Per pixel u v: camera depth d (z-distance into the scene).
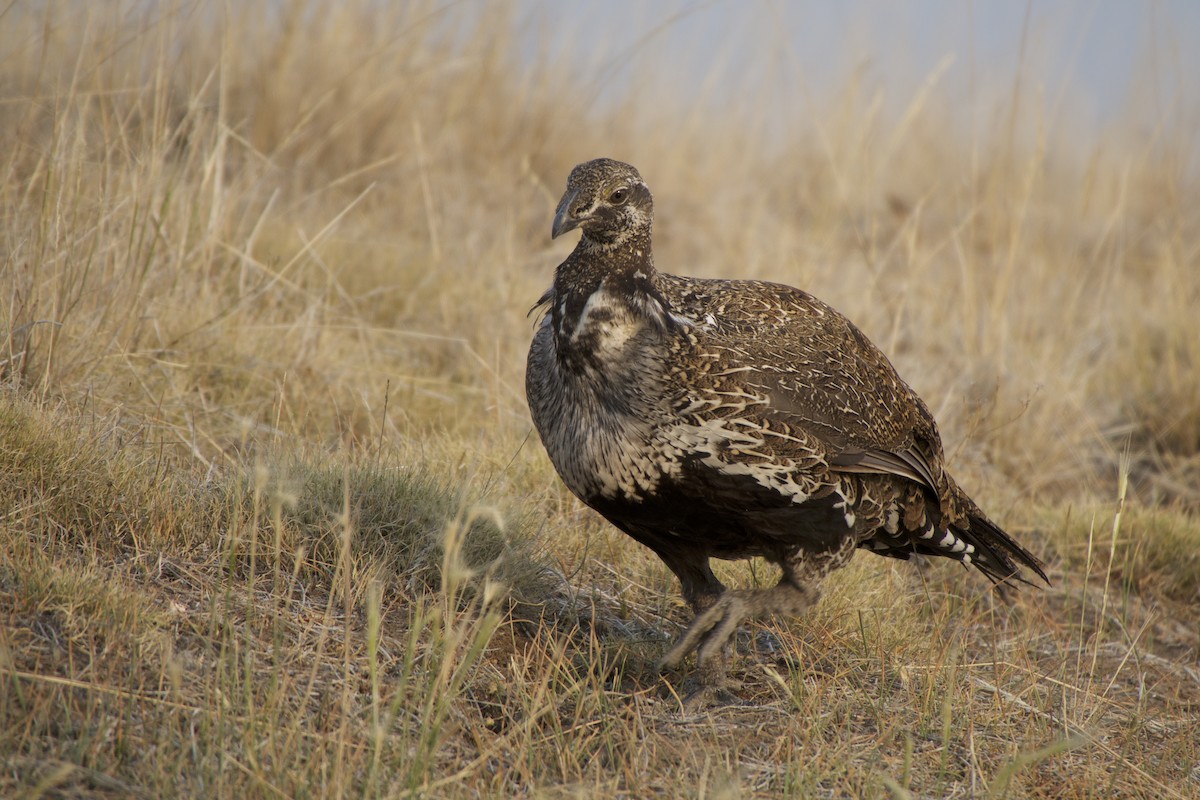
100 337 9.91
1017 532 11.52
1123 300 16.77
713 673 7.91
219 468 9.27
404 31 16.06
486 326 13.00
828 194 18.02
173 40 13.25
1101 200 19.81
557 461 7.81
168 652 6.78
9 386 8.86
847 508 7.86
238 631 7.35
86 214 10.41
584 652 8.24
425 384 11.98
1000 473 12.74
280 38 16.41
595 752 7.19
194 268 11.45
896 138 17.66
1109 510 11.69
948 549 9.18
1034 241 17.41
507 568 8.58
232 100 15.73
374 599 6.20
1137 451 14.03
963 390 13.38
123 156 11.28
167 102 11.78
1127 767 7.80
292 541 8.18
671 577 9.24
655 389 7.37
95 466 8.19
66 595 6.95
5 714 6.05
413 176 16.09
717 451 7.36
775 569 9.45
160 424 9.41
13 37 13.50
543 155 18.02
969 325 14.30
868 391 8.13
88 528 7.88
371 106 16.52
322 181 15.60
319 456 9.17
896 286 15.76
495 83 18.05
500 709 7.48
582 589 9.00
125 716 6.36
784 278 14.57
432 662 7.54
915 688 8.37
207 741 6.27
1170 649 10.20
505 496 9.45
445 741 6.99
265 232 13.20
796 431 7.48
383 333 12.59
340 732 6.36
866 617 9.04
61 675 6.51
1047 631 10.05
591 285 7.55
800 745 7.50
